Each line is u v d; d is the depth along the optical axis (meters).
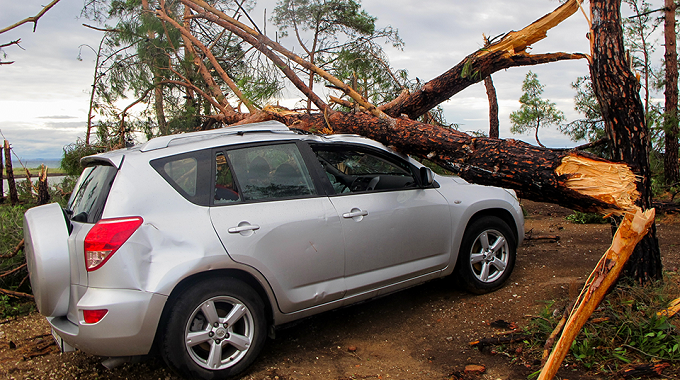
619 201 3.16
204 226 2.94
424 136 4.19
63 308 2.88
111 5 10.30
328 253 3.39
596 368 2.87
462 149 3.92
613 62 3.55
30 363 3.44
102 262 2.66
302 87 5.20
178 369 2.82
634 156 3.55
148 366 3.30
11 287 4.88
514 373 2.94
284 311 3.24
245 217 3.09
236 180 3.21
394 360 3.29
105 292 2.66
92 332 2.64
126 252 2.69
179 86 10.23
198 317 2.94
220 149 3.24
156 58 9.78
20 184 11.27
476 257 4.34
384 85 9.38
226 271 3.02
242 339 3.04
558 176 3.33
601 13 3.59
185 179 3.04
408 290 4.68
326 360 3.32
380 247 3.67
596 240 6.45
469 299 4.32
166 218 2.86
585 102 10.58
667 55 11.67
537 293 4.27
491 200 4.43
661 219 7.73
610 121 3.64
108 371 3.25
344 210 3.52
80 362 3.42
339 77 9.12
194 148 3.16
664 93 11.95
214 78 10.41
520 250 6.00
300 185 3.45
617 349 2.97
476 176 3.84
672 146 11.25
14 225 5.57
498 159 3.65
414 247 3.88
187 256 2.81
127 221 2.73
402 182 4.13
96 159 3.24
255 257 3.05
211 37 10.76
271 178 3.35
